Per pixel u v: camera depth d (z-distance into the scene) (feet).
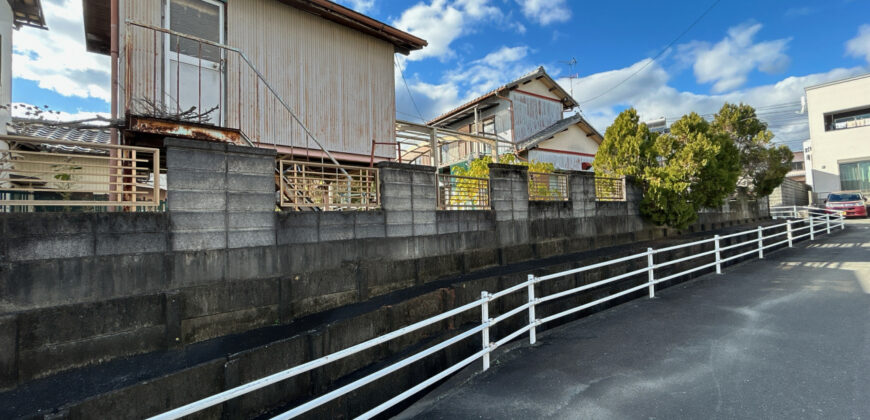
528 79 60.95
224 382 10.55
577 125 65.16
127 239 12.59
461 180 31.04
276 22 28.48
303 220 17.16
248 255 15.26
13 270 10.56
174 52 23.90
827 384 12.10
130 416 8.95
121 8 22.47
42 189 11.84
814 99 89.40
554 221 30.14
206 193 14.30
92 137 30.76
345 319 13.80
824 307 20.38
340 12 30.22
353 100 32.50
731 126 52.08
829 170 86.84
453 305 18.33
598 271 25.61
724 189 37.47
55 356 10.55
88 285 11.73
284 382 11.85
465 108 62.64
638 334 17.78
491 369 14.64
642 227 37.68
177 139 13.64
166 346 12.35
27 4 28.99
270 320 14.84
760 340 16.16
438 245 22.77
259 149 15.76
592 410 11.19
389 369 10.47
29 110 26.20
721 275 30.53
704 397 11.64
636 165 37.60
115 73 22.24
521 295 21.08
